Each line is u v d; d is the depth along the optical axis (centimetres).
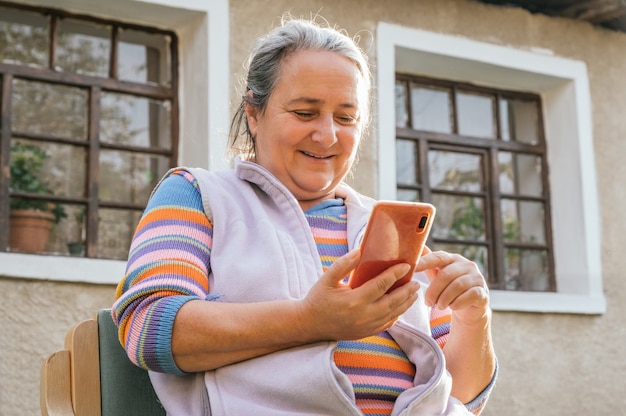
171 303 163
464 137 593
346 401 159
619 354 585
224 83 486
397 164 577
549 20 600
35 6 481
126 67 512
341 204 193
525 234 615
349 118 186
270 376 162
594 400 570
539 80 602
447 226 603
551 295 569
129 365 180
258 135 191
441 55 559
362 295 156
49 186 559
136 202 571
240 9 498
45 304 436
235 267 172
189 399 168
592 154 603
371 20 539
